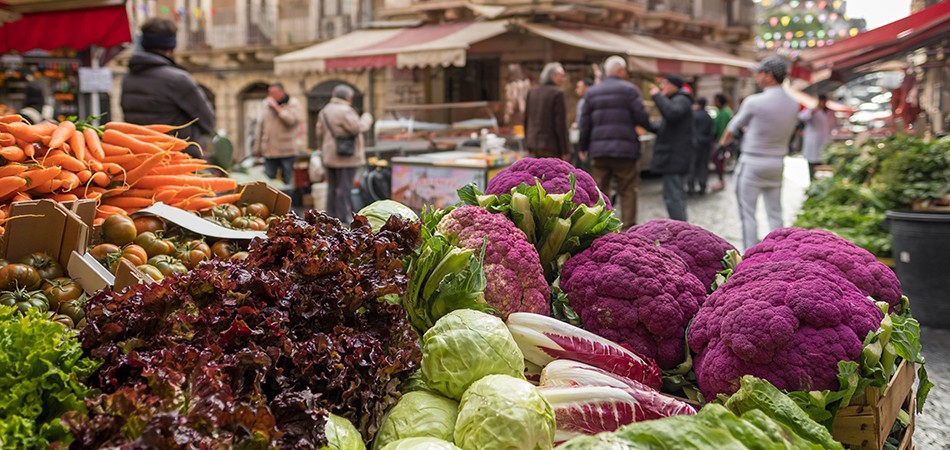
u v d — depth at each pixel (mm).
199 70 26016
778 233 3258
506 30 15883
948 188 7891
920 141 8945
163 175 3693
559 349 2631
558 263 3131
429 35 16297
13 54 11023
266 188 3797
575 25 18469
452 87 21016
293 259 2342
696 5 27016
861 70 14984
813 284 2510
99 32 9492
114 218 3055
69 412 1685
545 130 10180
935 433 4566
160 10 26141
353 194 11312
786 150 8555
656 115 22922
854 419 2355
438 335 2377
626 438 1737
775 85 8398
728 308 2559
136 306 2059
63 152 3379
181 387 1769
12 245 2691
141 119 6531
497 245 2811
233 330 2018
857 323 2439
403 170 9969
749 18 29766
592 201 3520
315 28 24125
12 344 1893
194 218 3273
